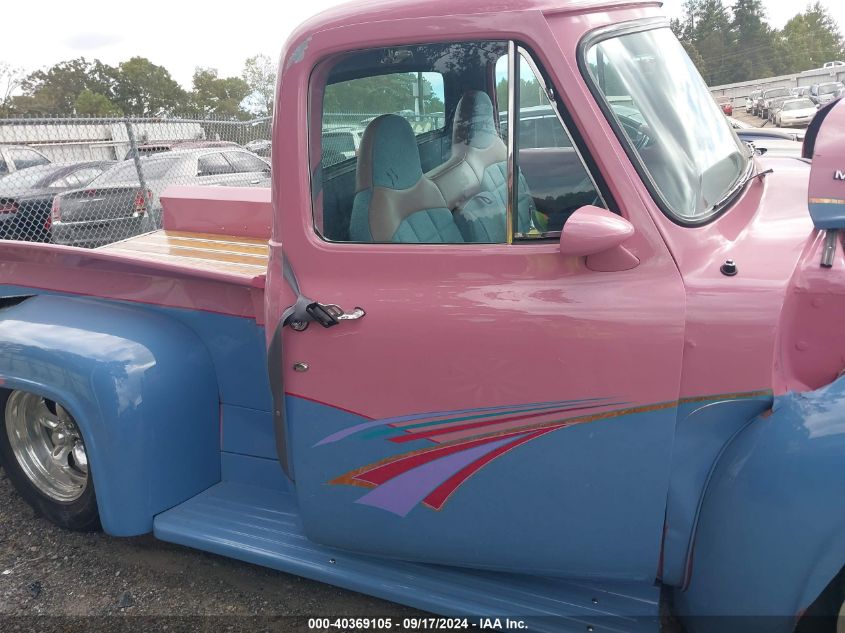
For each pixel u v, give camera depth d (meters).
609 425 1.86
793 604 1.74
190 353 2.65
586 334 1.84
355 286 2.07
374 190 2.18
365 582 2.25
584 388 1.86
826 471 1.65
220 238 3.62
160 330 2.65
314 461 2.18
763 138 4.93
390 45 1.98
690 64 2.38
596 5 1.98
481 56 1.99
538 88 1.89
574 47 1.87
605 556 1.99
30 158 10.66
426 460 2.05
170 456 2.61
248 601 2.57
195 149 10.27
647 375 1.81
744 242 1.92
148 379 2.53
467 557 2.12
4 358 2.70
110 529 2.60
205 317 2.64
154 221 8.47
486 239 2.00
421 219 2.14
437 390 1.99
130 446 2.51
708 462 1.86
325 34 2.03
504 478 1.99
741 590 1.78
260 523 2.55
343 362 2.07
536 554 2.04
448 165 2.16
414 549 2.17
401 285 2.03
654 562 1.96
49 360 2.58
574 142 1.87
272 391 2.21
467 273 1.98
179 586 2.68
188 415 2.64
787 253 1.85
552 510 1.98
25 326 2.72
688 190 1.95
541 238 1.95
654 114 2.01
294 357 2.13
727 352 1.76
